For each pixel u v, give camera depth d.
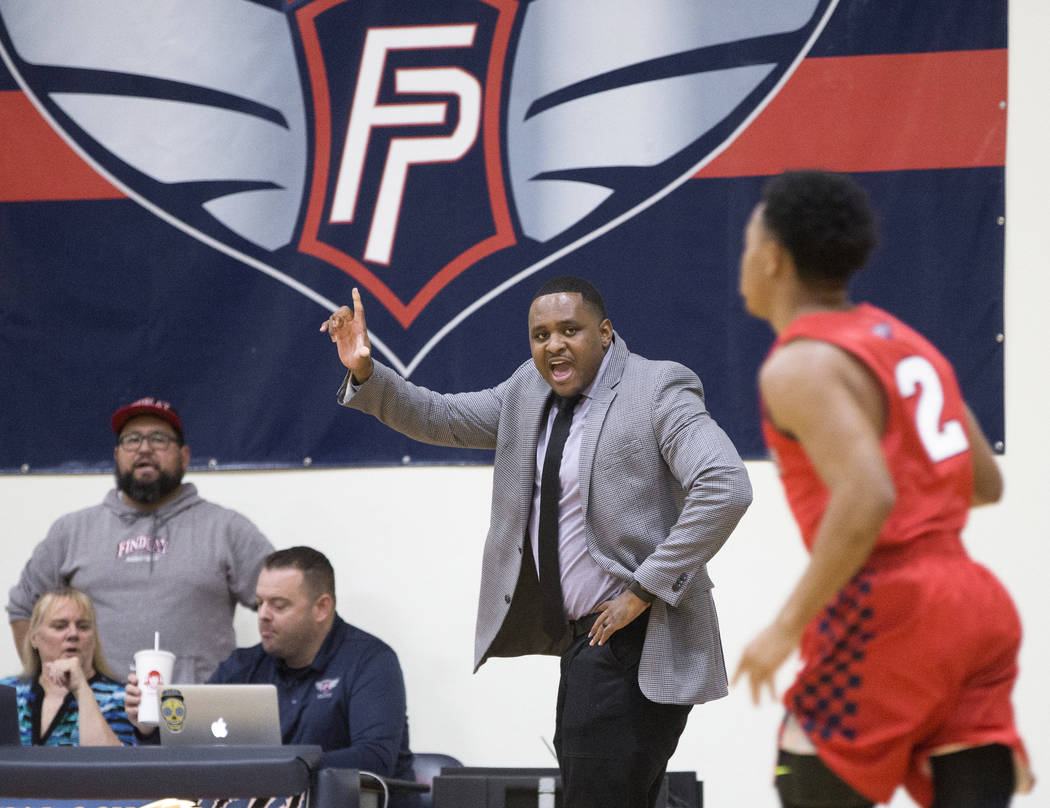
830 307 7.09
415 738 16.58
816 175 7.13
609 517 10.75
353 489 17.09
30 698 14.05
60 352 17.47
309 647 13.85
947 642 6.62
